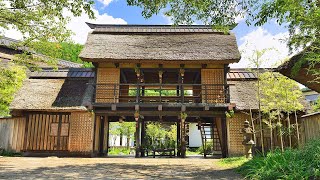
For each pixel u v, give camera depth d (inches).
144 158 451.5
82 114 502.9
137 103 464.4
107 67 507.8
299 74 253.8
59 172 247.3
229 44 508.4
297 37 193.9
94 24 586.6
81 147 490.6
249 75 560.1
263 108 428.5
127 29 578.2
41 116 512.4
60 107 491.5
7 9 298.8
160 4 276.1
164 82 627.2
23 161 359.3
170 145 551.2
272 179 182.1
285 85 401.7
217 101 485.4
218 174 242.7
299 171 173.0
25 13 303.3
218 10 279.9
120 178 215.0
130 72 549.3
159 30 573.9
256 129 483.8
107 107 477.7
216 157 497.4
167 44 516.7
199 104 461.7
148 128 773.3
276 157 220.4
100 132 542.3
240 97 507.2
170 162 364.5
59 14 301.6
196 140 1018.7
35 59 363.6
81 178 212.2
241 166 265.3
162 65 498.9
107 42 520.7
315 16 173.3
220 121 518.6
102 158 442.0
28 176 218.8
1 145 522.9
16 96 515.5
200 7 278.1
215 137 581.9
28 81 557.3
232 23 293.0
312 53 194.4
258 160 241.0
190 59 472.1
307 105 475.2
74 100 510.0
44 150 498.6
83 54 478.0
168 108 479.5
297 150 229.9
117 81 502.6
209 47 502.9
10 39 729.0
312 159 183.9
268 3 218.2
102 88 495.8
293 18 189.9
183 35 554.9
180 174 243.0
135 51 493.4
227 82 548.4
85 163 340.8
